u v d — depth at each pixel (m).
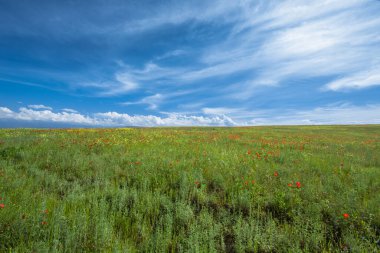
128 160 8.12
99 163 7.55
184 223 4.05
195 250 3.06
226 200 5.25
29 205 4.12
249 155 9.80
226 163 7.84
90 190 5.29
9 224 3.29
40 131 20.58
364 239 3.57
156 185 5.84
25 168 6.84
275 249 3.42
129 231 3.77
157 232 3.49
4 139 12.47
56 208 4.15
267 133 29.53
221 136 20.62
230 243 3.60
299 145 15.24
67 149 9.74
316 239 3.48
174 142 14.03
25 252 2.89
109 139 13.83
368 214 4.23
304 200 4.87
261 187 5.61
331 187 5.73
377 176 7.08
